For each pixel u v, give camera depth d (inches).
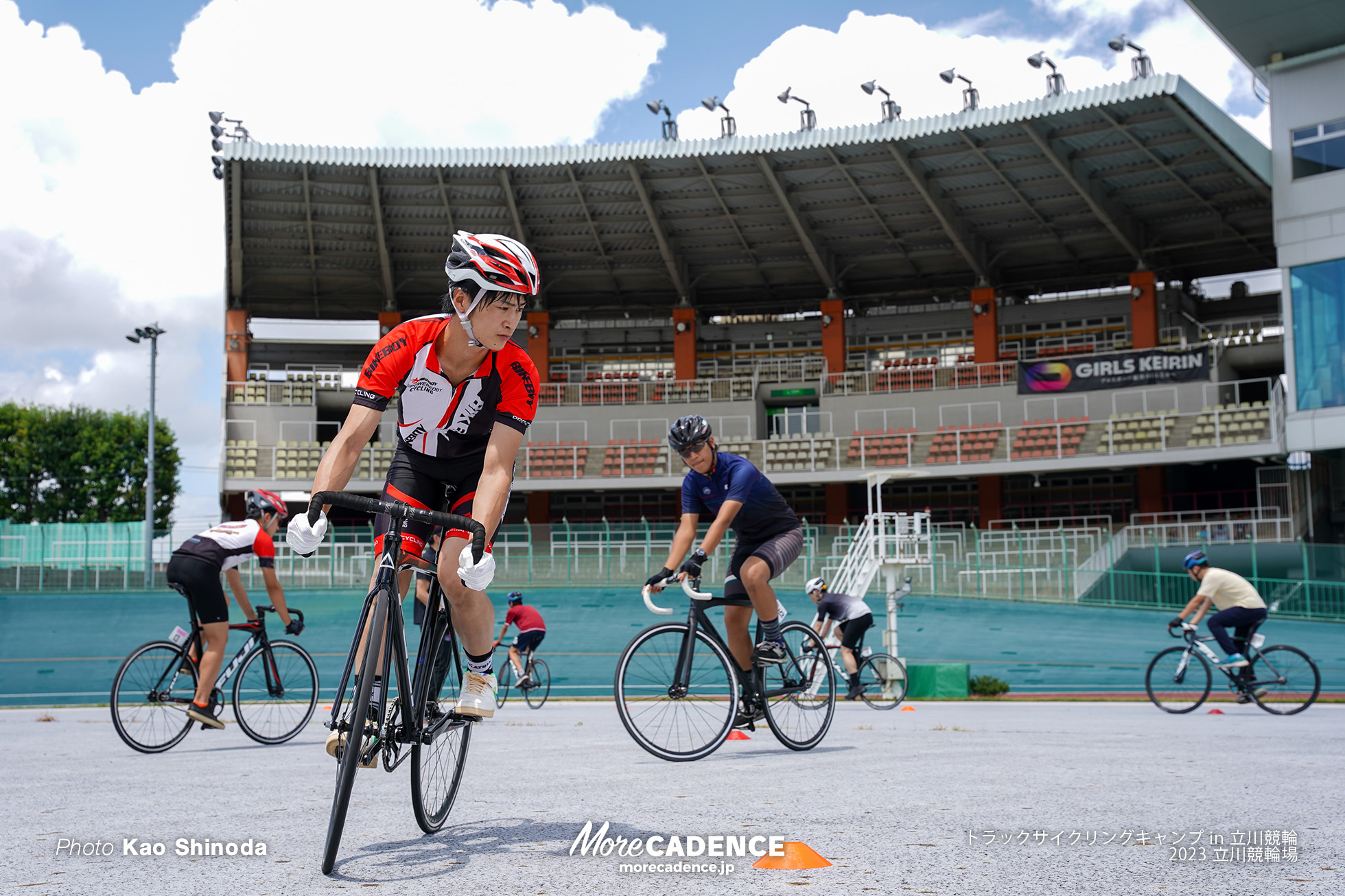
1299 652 415.2
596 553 914.7
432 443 124.8
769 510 222.8
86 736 321.1
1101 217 1294.3
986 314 1433.3
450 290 114.3
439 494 129.8
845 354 1512.1
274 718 295.3
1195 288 1544.0
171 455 1835.6
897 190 1322.6
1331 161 1055.0
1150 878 92.7
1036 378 1266.0
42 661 763.4
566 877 94.2
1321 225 1051.9
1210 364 1176.8
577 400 1393.9
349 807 141.4
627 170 1298.0
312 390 1354.6
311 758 234.8
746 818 126.2
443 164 1266.0
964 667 659.4
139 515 1776.6
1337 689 708.0
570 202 1360.7
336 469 112.9
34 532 874.1
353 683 104.0
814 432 1365.7
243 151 1232.2
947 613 813.9
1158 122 1138.0
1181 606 808.3
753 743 263.0
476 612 118.7
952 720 385.4
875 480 755.4
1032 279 1510.8
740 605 222.5
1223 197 1291.8
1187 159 1210.0
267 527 295.1
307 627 807.7
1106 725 339.3
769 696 230.8
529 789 159.6
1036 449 1213.1
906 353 1528.1
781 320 1572.3
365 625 105.0
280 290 1514.5
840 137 1211.9
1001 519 1323.8
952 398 1311.5
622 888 89.4
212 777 187.3
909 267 1498.5
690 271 1512.1
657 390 1396.4
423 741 113.3
